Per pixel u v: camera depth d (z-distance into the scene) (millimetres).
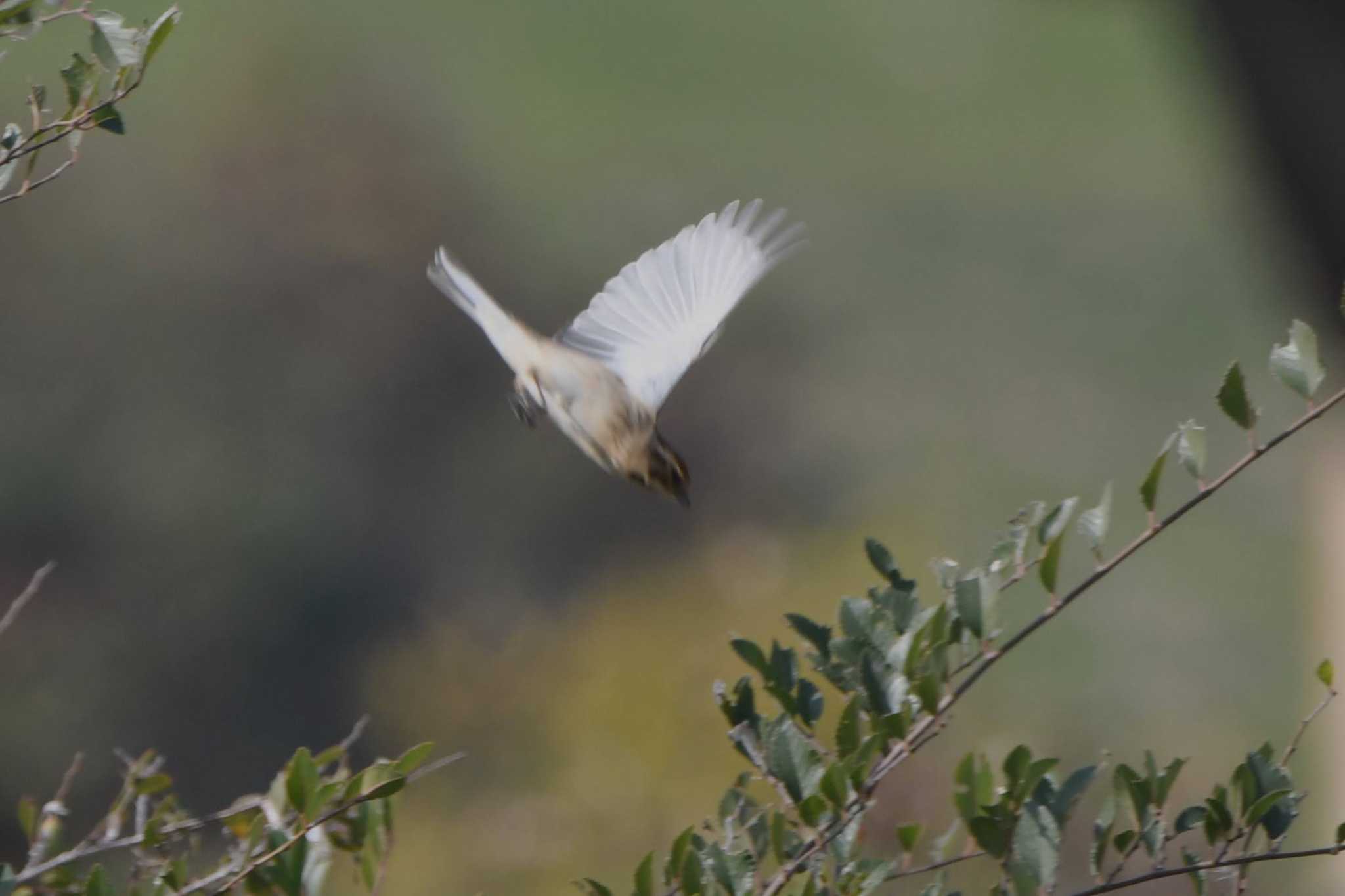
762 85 37062
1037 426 31438
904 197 34875
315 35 34844
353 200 32469
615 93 36531
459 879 20609
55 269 29719
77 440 28594
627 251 34656
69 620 26781
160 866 6191
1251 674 24500
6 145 5309
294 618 27984
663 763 21719
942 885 5438
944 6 38219
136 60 5281
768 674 5469
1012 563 5574
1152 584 25672
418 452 29844
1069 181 35000
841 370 32312
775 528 29562
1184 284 32688
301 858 5148
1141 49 36000
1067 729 23109
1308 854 5160
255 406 29828
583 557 29016
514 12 37375
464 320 30953
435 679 25625
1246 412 5371
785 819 5340
